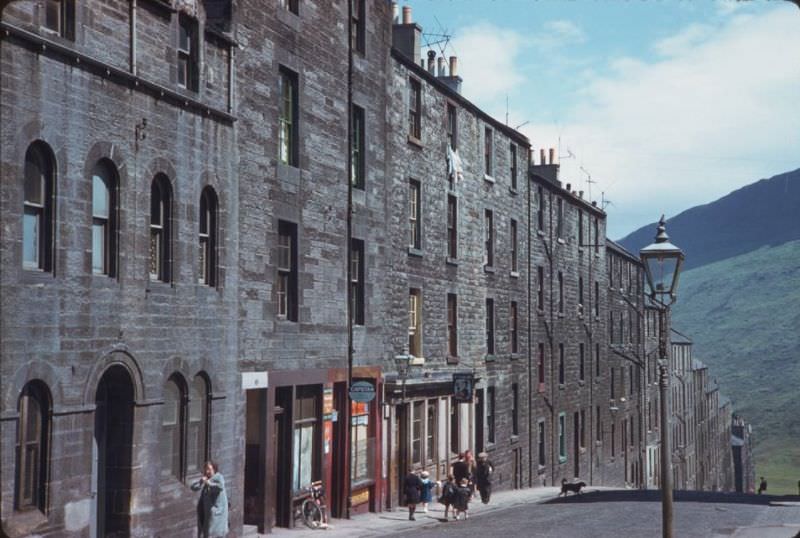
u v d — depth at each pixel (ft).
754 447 561.02
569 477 160.25
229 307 67.15
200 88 63.67
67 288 50.83
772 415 597.52
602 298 185.78
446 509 88.38
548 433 150.10
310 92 80.79
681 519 83.56
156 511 58.34
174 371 60.44
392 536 74.23
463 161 116.67
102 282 53.67
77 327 51.57
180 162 61.36
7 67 46.78
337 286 85.15
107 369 54.44
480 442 121.08
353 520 85.15
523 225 140.05
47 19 50.72
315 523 78.28
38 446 49.42
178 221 61.05
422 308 104.06
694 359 320.91
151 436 57.98
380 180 94.12
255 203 71.41
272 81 74.08
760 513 88.58
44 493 49.34
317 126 81.92
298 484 78.48
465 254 116.88
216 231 65.82
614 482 190.80
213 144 65.26
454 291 112.98
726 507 95.45
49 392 49.60
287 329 76.23
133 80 56.24
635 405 212.02
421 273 103.96
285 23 76.38
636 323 216.33
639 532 74.59
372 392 83.97
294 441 77.30
